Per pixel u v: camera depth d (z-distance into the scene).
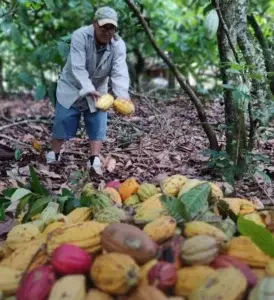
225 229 2.23
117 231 1.95
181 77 4.56
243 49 4.20
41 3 6.66
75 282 1.86
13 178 4.59
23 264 2.06
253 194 4.04
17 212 2.80
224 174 4.16
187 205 2.37
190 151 5.41
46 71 11.23
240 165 4.17
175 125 6.25
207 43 8.91
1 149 5.51
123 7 7.16
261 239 1.99
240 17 4.15
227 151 4.34
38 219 2.58
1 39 9.17
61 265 1.90
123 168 5.03
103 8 4.57
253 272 1.96
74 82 4.88
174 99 7.64
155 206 2.42
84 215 2.48
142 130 6.11
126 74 4.85
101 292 1.84
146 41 9.25
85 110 4.89
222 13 4.14
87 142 5.96
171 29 9.52
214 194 2.59
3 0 6.50
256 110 4.19
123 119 6.39
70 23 8.88
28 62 10.74
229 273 1.82
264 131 4.74
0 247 2.44
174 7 10.30
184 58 9.34
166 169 4.94
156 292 1.77
